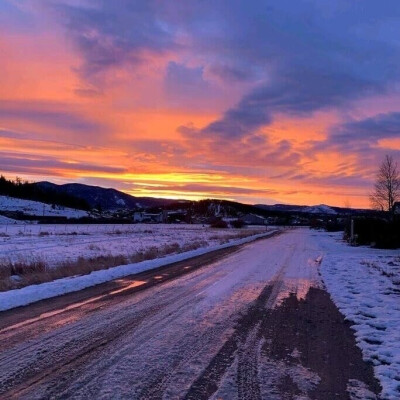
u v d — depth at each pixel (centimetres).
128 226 9300
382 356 615
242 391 481
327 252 2691
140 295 1067
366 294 1127
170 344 654
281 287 1245
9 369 532
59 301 974
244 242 3753
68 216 13825
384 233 3167
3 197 14912
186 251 2520
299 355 620
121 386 484
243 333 732
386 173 4397
